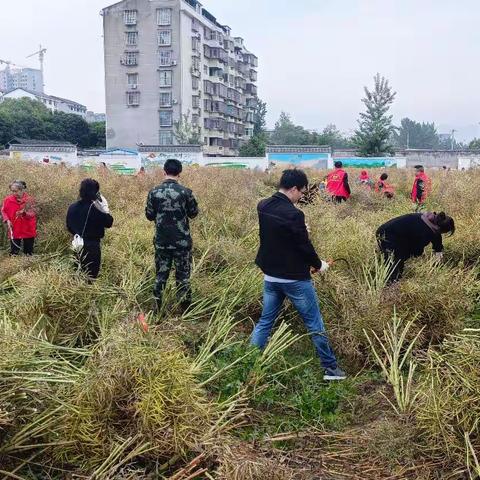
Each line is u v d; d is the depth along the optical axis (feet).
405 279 18.93
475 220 26.84
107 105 236.63
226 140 278.46
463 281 18.22
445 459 10.78
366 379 14.88
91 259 20.42
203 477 10.32
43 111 262.26
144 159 128.26
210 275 21.76
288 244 14.73
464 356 11.55
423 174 41.78
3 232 29.94
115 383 10.80
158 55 229.45
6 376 10.48
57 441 10.48
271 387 13.98
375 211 41.16
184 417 10.69
